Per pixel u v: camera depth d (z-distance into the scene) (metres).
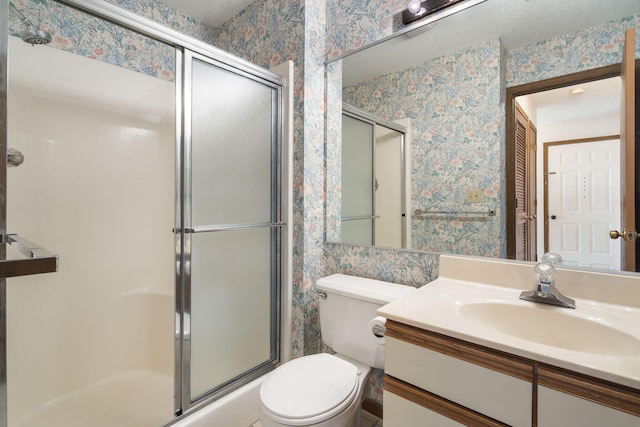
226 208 1.47
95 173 1.71
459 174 1.39
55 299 1.56
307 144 1.75
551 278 1.01
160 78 1.98
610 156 1.03
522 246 1.21
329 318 1.53
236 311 1.55
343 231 1.81
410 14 1.52
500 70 1.27
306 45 1.73
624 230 1.01
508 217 1.25
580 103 1.09
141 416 1.52
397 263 1.55
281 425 1.03
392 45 1.59
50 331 1.54
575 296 1.05
